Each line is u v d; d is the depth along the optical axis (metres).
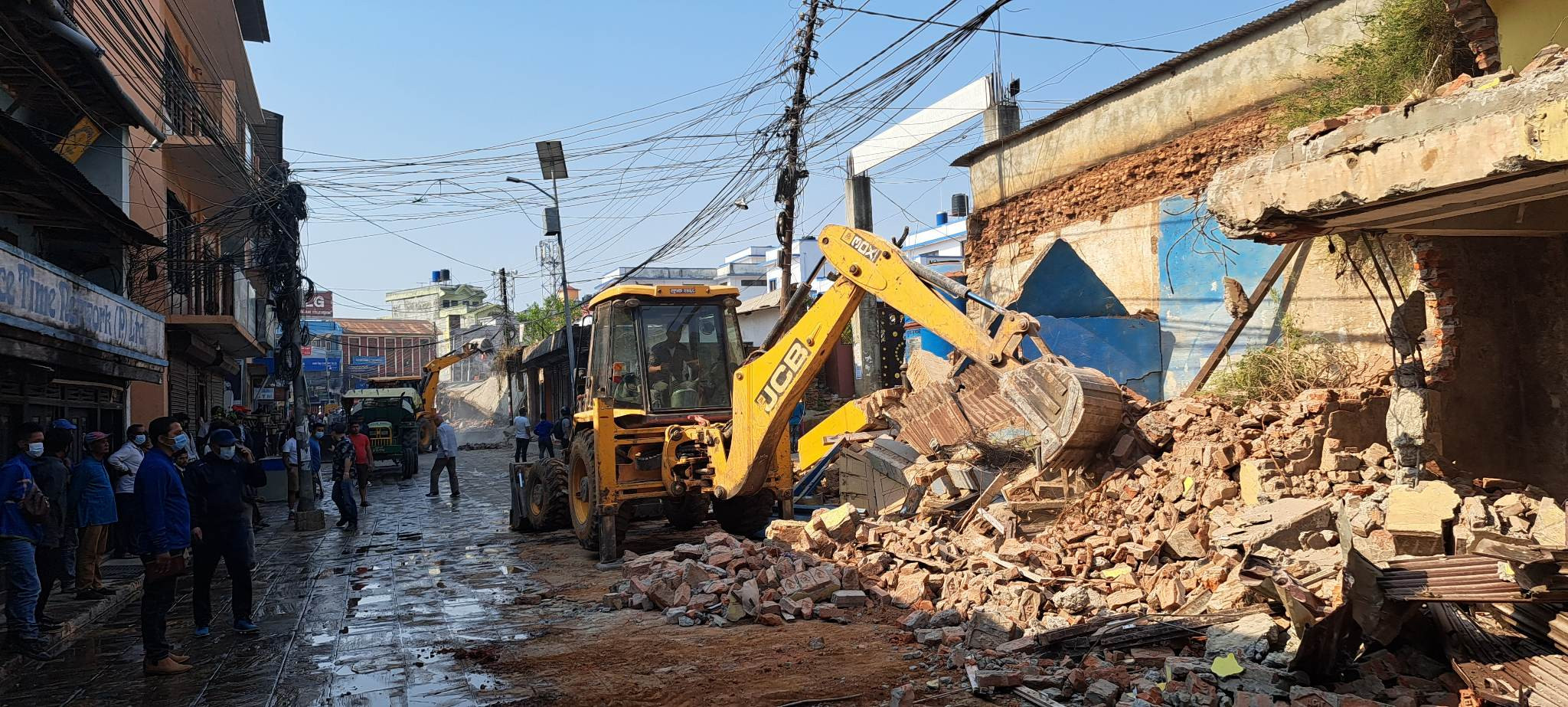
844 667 6.57
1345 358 10.74
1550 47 5.41
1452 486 6.87
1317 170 6.14
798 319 11.12
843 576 8.47
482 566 11.78
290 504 18.80
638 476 11.93
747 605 8.10
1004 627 6.69
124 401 14.29
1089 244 15.48
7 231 11.97
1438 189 5.50
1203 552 7.23
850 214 23.61
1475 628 5.14
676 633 7.80
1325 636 5.08
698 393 12.41
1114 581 7.16
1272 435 8.40
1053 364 8.70
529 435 29.05
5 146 8.98
